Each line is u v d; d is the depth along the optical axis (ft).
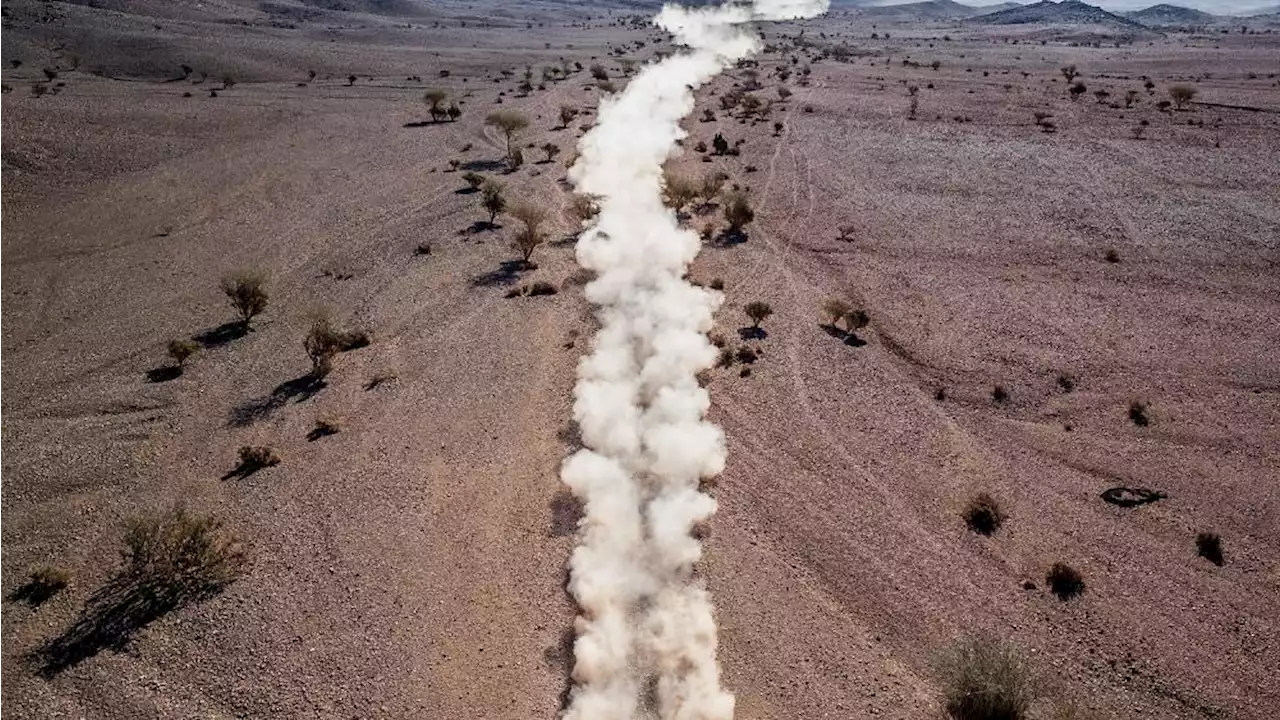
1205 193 172.55
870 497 74.54
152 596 61.21
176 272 130.72
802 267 132.16
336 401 89.61
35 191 169.58
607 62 405.39
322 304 116.98
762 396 91.76
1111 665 56.80
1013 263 134.82
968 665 53.11
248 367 98.12
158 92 279.28
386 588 62.13
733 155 206.80
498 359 99.40
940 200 169.07
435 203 165.78
